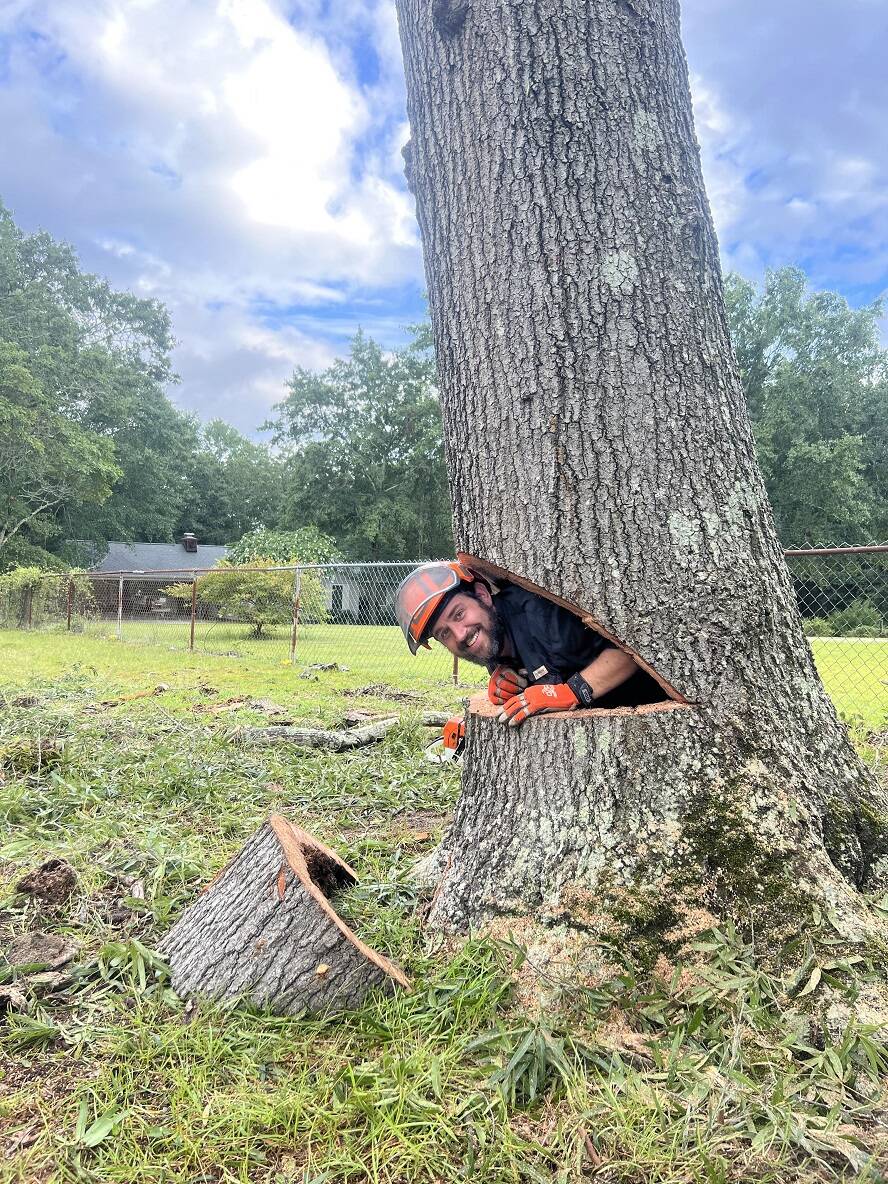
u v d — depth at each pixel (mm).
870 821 2064
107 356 35062
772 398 36469
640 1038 1652
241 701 7227
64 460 29359
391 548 40375
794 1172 1324
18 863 2941
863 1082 1491
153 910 2438
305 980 1874
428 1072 1604
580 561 2133
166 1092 1612
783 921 1806
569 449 2148
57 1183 1364
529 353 2199
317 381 41250
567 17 2213
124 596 19656
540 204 2197
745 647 2080
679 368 2154
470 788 2408
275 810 3734
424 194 2523
